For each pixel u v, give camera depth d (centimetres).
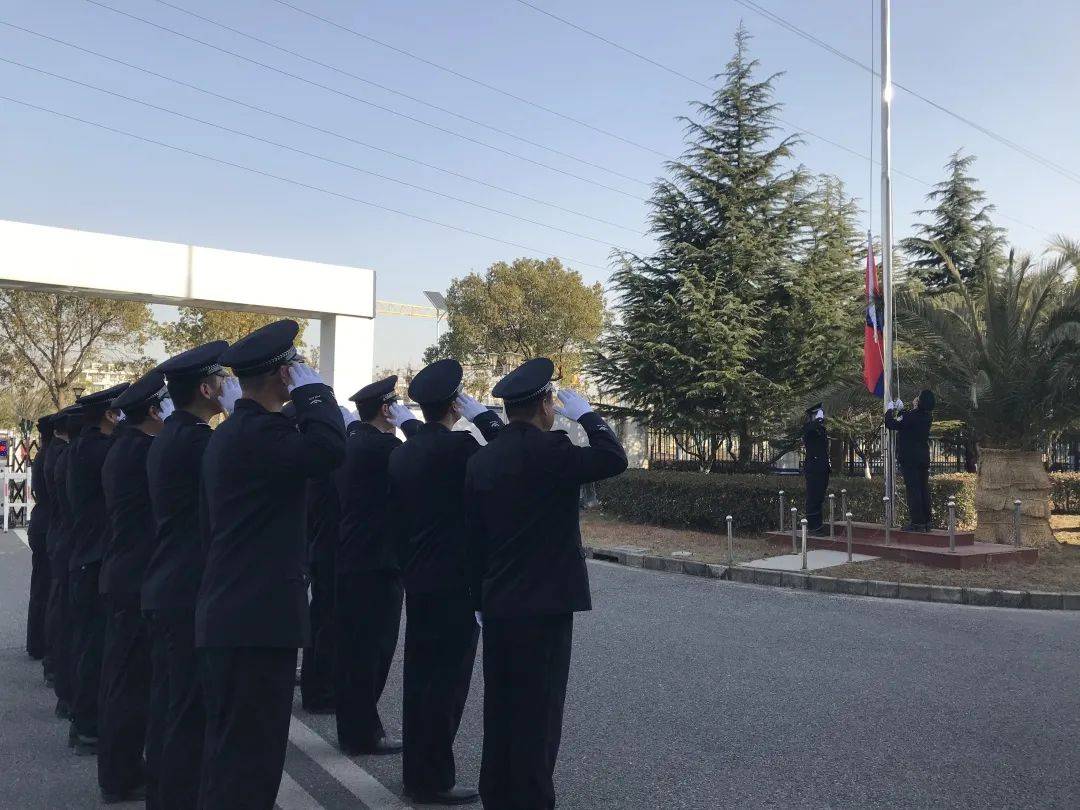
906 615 932
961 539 1232
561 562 393
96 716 528
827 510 1483
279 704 358
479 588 412
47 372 3294
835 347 1858
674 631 849
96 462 537
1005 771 491
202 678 367
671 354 1859
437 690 455
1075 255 1312
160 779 401
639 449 2405
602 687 658
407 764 459
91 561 528
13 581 1127
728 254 1900
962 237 2647
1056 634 838
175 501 415
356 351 2159
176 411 436
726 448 2102
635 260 2002
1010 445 1369
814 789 468
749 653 760
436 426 486
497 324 4844
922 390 1374
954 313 1380
